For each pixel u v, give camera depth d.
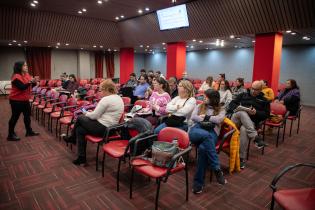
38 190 2.70
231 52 13.41
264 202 2.55
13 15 7.85
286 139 4.93
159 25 8.33
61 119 4.30
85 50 15.18
